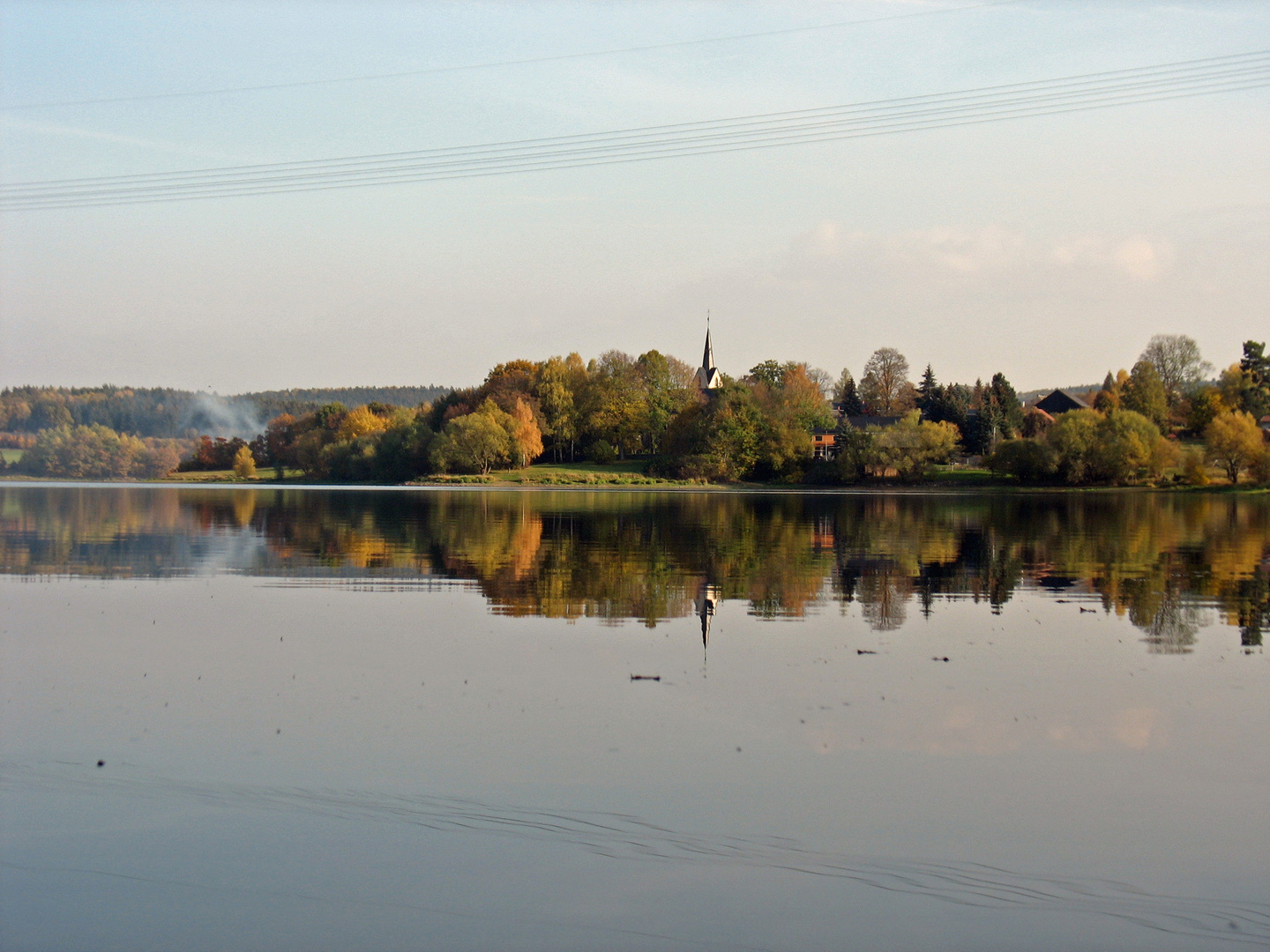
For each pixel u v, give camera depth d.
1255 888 13.88
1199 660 26.22
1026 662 25.95
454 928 12.69
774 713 21.27
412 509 86.81
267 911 13.05
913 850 14.87
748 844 14.96
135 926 12.73
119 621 30.92
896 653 26.89
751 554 50.31
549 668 25.02
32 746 18.84
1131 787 17.36
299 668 24.94
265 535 59.47
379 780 17.25
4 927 12.70
